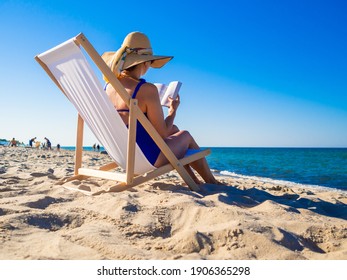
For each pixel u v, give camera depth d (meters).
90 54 2.54
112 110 2.71
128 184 2.86
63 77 2.96
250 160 28.45
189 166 3.58
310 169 15.55
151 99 2.87
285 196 3.49
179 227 2.10
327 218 2.50
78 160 3.59
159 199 2.59
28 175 4.16
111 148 3.20
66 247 1.65
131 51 2.91
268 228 1.96
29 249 1.60
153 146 3.00
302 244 1.87
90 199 2.58
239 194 3.32
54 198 2.61
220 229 1.88
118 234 1.87
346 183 8.81
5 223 1.85
